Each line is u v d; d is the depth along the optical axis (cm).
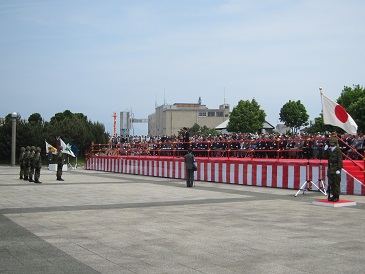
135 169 3650
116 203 1591
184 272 680
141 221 1175
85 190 2116
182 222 1160
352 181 1969
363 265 724
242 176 2544
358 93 7156
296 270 692
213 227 1084
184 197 1817
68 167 4734
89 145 6144
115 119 6028
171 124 14400
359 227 1091
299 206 1526
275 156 2736
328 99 1844
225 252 816
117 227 1080
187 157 2388
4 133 5541
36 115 8056
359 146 2336
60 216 1262
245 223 1147
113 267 707
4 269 689
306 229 1061
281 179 2302
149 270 691
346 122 1827
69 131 5906
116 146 4444
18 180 2806
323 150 1709
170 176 3159
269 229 1059
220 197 1827
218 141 2894
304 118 8750
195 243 896
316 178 2105
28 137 5562
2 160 5600
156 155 3781
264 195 1920
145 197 1809
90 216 1263
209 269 697
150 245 876
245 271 685
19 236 961
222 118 14738
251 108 8375
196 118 14525
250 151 2552
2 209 1409
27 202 1603
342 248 852
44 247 852
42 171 4106
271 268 704
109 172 4069
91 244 882
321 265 723
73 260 751
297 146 2598
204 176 2831
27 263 729
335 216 1282
